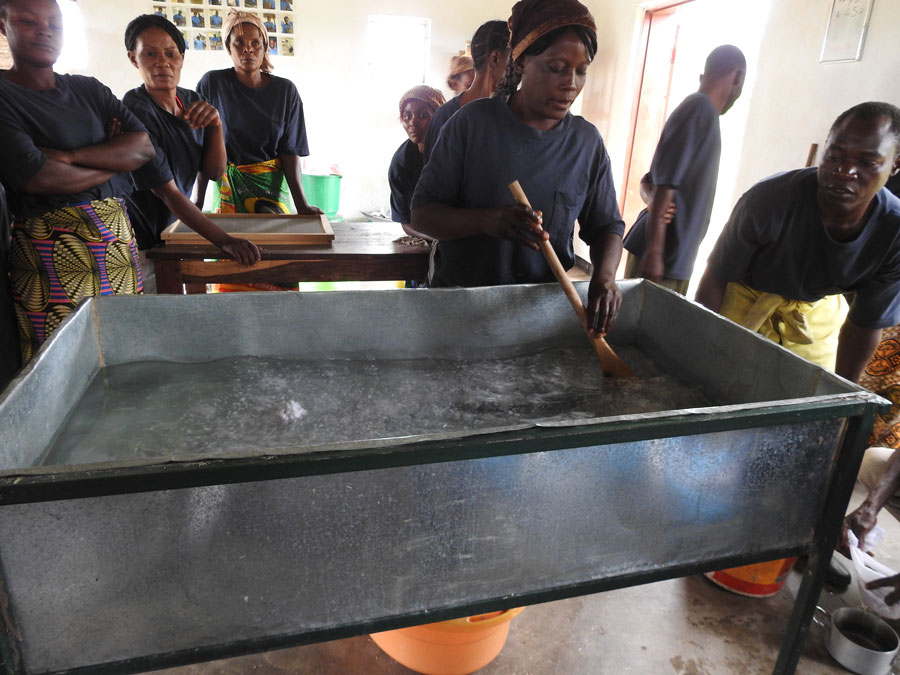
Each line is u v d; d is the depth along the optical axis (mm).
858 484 2045
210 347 1422
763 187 1604
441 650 1282
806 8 2867
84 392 1249
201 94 2859
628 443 941
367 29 5297
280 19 5125
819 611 1559
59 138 1656
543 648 1425
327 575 913
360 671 1354
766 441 1015
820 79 2803
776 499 1082
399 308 1487
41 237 1684
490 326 1560
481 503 921
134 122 1821
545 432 889
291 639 950
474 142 1465
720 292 1772
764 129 3182
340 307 1456
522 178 1487
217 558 851
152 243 2465
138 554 816
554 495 951
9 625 809
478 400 1308
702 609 1556
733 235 1670
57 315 1754
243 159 2979
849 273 1575
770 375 1257
